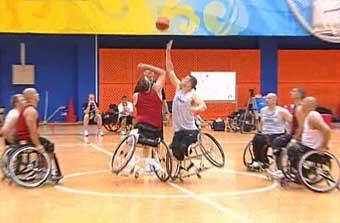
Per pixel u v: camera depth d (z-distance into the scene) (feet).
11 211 23.85
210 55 74.23
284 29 58.49
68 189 28.96
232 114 66.03
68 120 72.23
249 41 75.92
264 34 58.13
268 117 34.22
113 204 25.31
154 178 32.42
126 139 31.19
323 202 25.84
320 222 21.95
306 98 28.43
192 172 33.94
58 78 73.41
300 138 29.17
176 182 31.12
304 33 58.80
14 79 71.92
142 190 28.73
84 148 47.03
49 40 72.38
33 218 22.54
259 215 23.09
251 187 29.66
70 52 73.51
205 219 22.31
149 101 30.66
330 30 58.70
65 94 73.72
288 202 25.79
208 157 32.12
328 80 76.89
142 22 55.52
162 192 28.22
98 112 58.59
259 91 74.74
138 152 40.40
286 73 76.13
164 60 73.72
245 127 62.39
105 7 55.06
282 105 75.87
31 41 72.18
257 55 74.79
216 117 72.79
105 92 72.49
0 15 53.06
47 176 29.58
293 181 29.04
